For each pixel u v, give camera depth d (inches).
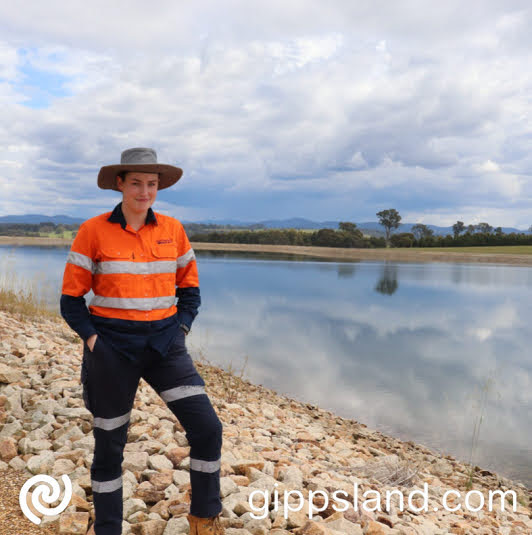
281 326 615.2
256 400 297.0
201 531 97.5
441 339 584.7
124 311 91.3
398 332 619.5
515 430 292.5
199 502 97.3
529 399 355.6
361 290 1099.3
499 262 2687.0
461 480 217.9
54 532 108.7
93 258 91.7
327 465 186.1
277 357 446.3
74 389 193.3
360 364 439.5
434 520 152.6
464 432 285.6
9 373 192.9
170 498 122.6
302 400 330.3
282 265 1870.1
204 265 1780.3
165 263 94.6
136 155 91.5
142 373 96.7
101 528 94.8
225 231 4429.1
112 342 90.7
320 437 232.4
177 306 102.3
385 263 2343.8
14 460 135.7
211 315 679.7
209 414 95.7
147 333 92.2
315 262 2176.4
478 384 388.8
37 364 228.7
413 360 467.2
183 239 101.7
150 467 140.7
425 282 1362.0
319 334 575.5
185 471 139.3
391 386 374.0
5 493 121.3
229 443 171.5
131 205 92.0
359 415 309.9
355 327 637.3
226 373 370.6
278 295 951.6
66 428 155.9
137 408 190.1
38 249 2073.1
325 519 125.5
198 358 420.5
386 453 237.5
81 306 91.0
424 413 318.0
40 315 405.7
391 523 134.3
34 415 165.2
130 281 91.0
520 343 572.7
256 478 141.4
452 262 2596.0
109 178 93.0
